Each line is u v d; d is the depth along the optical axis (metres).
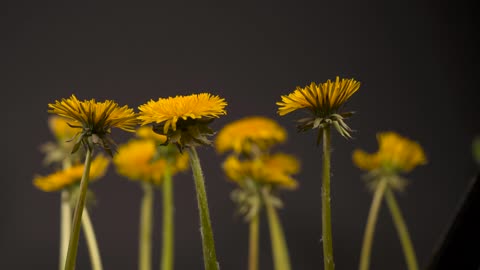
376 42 2.05
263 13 1.96
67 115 0.66
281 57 1.94
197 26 1.91
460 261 0.68
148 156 0.83
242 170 0.82
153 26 1.89
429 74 2.09
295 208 1.71
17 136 1.75
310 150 1.76
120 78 1.84
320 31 2.00
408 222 1.88
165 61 1.87
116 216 1.67
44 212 1.68
